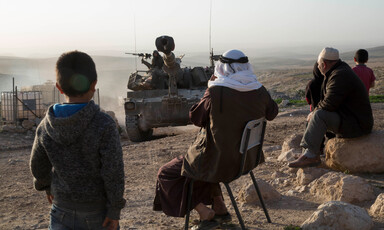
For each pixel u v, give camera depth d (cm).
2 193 704
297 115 1623
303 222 436
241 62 382
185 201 406
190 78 1594
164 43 1229
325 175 546
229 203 555
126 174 809
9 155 1145
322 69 589
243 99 375
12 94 1645
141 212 561
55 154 275
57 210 285
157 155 972
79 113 264
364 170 599
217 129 374
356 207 413
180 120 1399
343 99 568
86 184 277
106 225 283
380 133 603
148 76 1538
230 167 384
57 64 276
